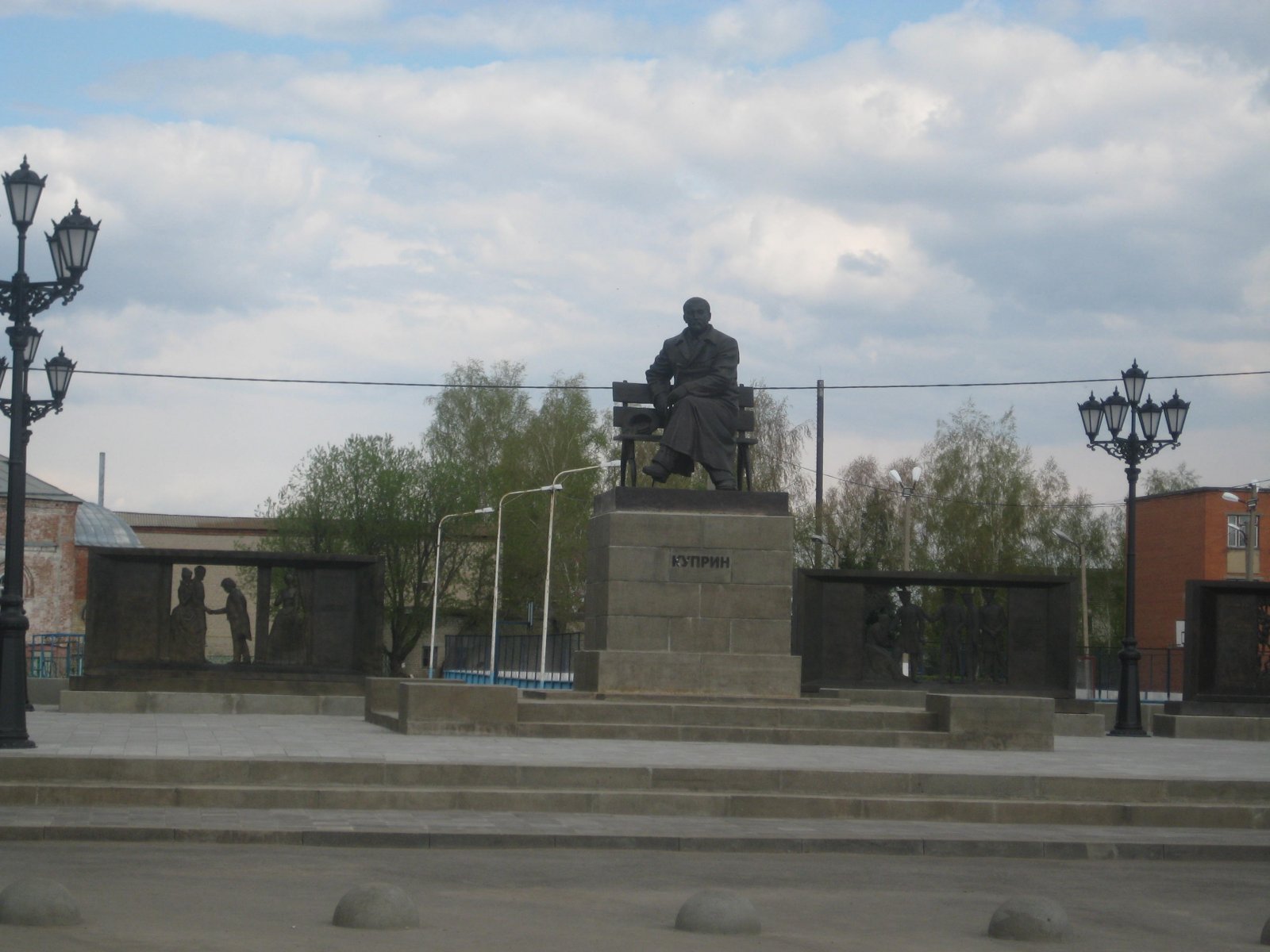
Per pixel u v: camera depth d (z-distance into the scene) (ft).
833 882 39.24
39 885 29.66
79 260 60.80
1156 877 42.45
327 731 68.49
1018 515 194.29
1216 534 195.52
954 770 54.90
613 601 74.18
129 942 27.76
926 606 161.79
